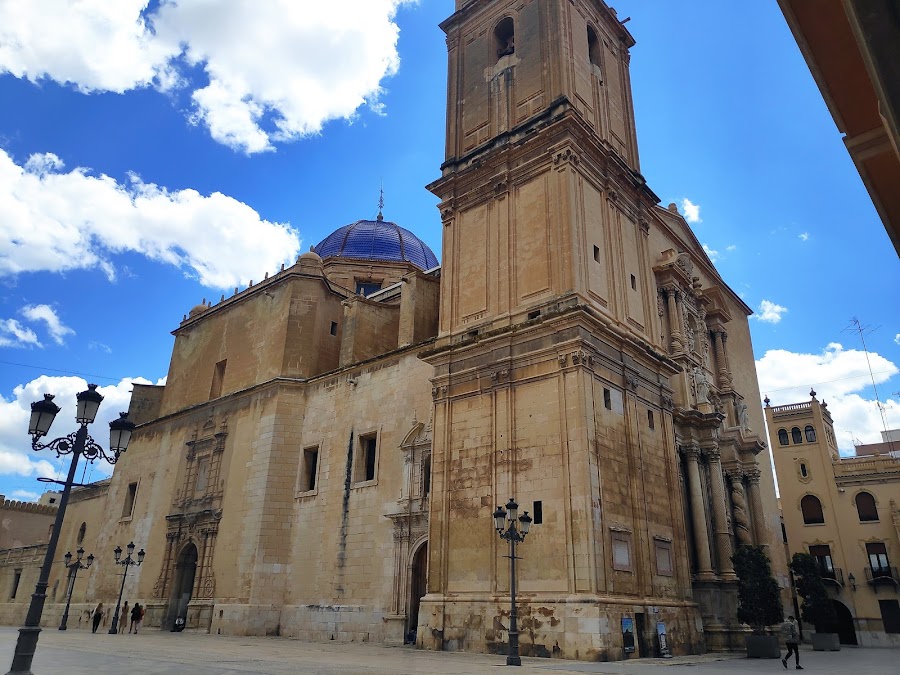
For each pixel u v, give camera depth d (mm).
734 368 47094
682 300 38594
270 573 34406
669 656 23578
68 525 58156
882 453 69062
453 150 34062
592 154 30094
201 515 38750
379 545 31109
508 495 24938
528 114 31203
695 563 31734
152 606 39188
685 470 33656
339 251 59531
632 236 32094
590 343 25500
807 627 45938
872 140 6312
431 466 27891
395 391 33438
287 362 39156
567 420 24203
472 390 27625
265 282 43219
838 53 5844
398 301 44562
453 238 31500
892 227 6906
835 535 52969
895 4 4406
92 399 14945
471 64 35281
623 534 24219
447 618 24906
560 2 31969
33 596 12625
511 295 28156
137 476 46562
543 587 23000
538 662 20078
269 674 13922
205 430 42031
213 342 45750
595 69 34000
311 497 35281
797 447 56531
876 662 24328
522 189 29500
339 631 31000
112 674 13344
